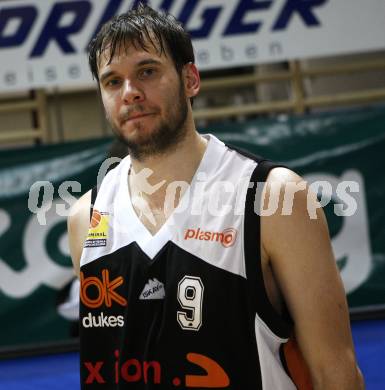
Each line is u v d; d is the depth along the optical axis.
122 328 3.54
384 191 12.16
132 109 3.40
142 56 3.39
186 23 12.14
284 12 12.23
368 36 12.34
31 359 11.29
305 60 17.02
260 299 3.29
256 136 12.31
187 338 3.36
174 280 3.41
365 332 10.95
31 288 11.84
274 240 3.32
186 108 3.55
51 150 12.04
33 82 12.18
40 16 12.09
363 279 12.07
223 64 12.24
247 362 3.33
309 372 3.42
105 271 3.62
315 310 3.24
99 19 12.09
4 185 11.90
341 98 13.73
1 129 19.52
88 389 3.64
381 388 8.05
